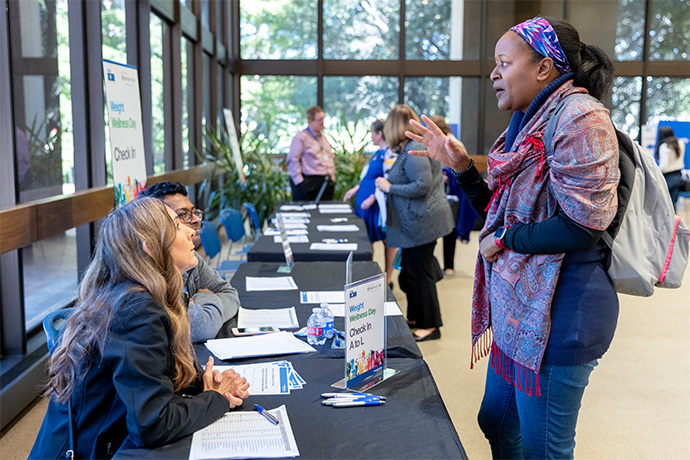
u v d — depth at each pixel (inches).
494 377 74.3
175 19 281.6
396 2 442.9
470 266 282.4
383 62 443.8
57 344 67.7
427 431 58.1
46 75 150.6
